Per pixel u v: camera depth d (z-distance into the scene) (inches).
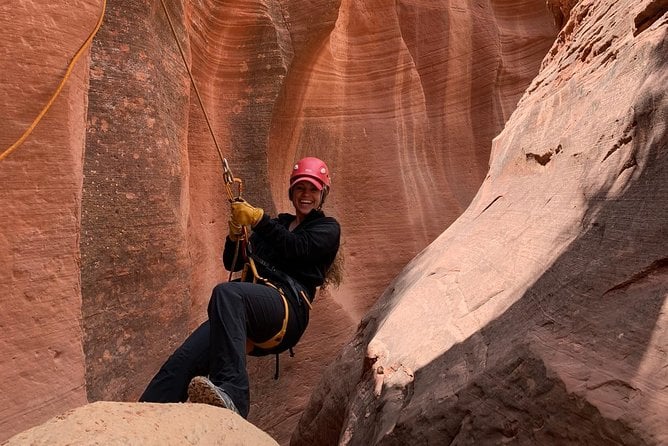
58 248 131.4
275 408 279.0
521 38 487.8
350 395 152.3
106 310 169.3
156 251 189.3
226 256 115.6
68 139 132.9
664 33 105.1
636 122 96.7
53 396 129.0
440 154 441.4
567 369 68.1
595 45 151.9
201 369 101.3
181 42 229.1
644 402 56.8
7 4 122.2
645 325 65.7
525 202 139.5
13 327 123.2
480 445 76.4
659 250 72.5
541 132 159.5
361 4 395.5
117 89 182.9
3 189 121.5
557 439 65.0
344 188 378.9
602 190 97.3
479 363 91.3
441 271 154.5
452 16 453.4
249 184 291.1
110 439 53.6
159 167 195.0
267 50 299.9
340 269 116.8
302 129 360.2
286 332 101.6
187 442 59.7
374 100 395.5
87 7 136.8
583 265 86.7
